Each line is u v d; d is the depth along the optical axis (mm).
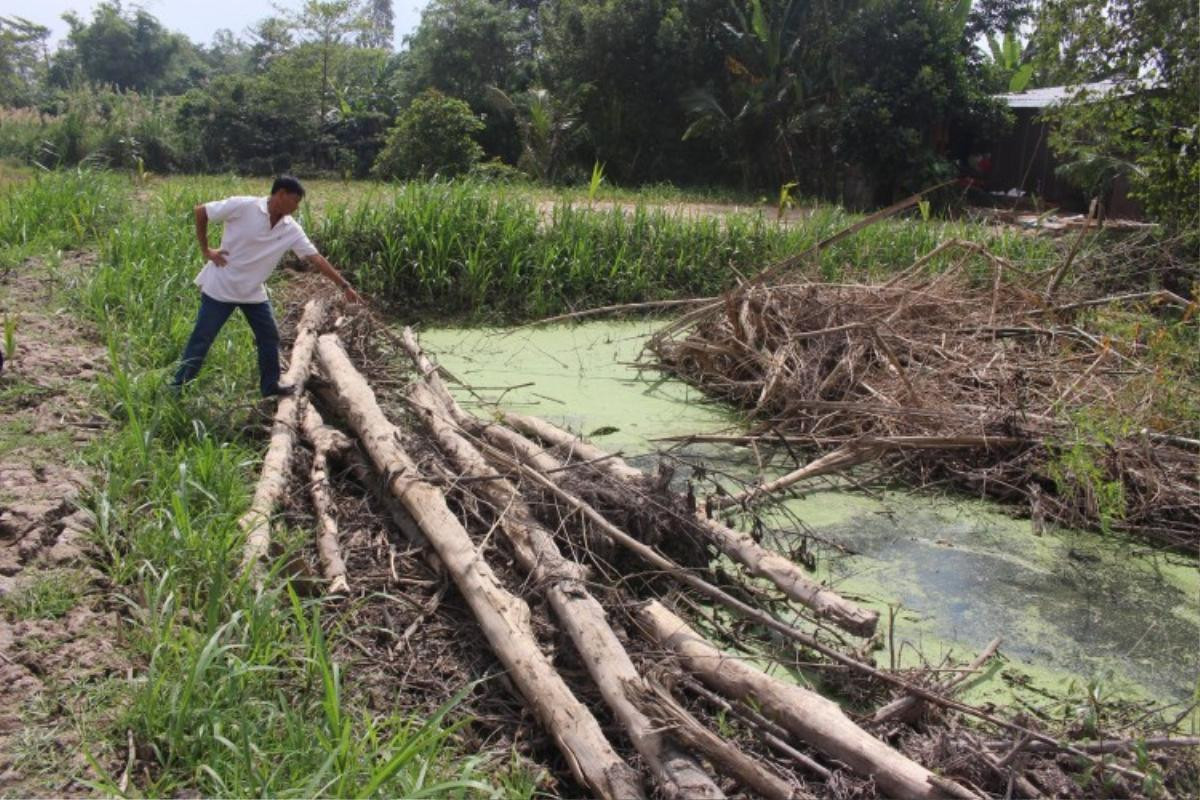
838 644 4441
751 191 23000
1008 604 5008
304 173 25188
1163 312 9562
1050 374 7293
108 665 3525
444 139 20641
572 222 11109
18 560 4047
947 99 19734
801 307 8125
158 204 11562
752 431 7180
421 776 2936
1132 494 6016
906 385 6836
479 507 5062
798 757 3428
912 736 3699
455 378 7707
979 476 6352
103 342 7117
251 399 6172
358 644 4059
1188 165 11352
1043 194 20359
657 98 24219
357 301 6211
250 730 3150
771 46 21828
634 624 4219
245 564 4113
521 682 3697
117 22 46094
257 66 28250
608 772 3199
